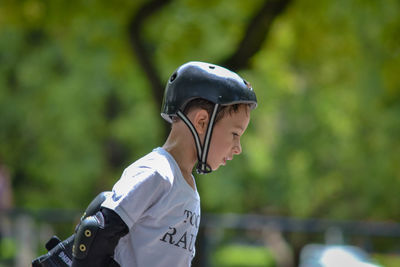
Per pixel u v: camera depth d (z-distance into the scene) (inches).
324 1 1076.5
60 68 1910.7
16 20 1084.5
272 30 1111.6
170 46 1109.1
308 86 1899.6
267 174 2058.3
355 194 2145.7
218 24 1117.1
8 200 1366.9
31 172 2017.7
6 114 1935.3
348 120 1962.4
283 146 2068.2
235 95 313.1
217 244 1060.5
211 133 313.1
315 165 2097.7
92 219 290.4
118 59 1159.6
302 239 1125.7
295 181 2082.9
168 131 999.6
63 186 2007.9
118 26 1095.6
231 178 1894.7
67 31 1205.1
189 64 321.7
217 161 319.0
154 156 312.2
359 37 1148.5
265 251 1098.7
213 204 1907.0
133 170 304.8
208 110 312.5
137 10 1000.9
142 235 302.7
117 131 1956.2
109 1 1042.7
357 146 1998.0
